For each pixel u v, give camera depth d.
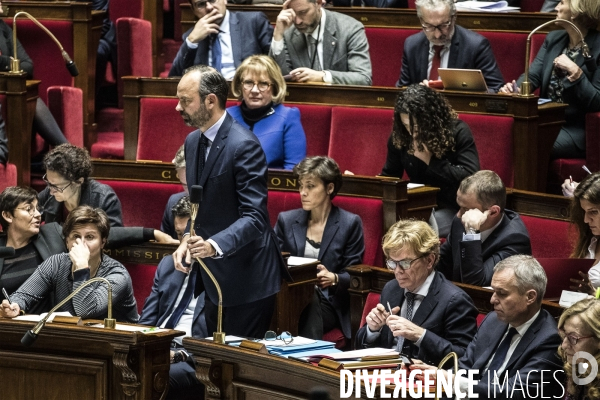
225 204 10.43
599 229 10.66
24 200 12.08
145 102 16.05
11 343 10.30
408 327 9.51
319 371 8.45
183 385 11.09
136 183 14.36
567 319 8.39
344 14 16.86
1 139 15.49
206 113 10.34
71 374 10.08
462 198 11.20
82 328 9.81
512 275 8.93
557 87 15.46
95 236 11.38
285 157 14.08
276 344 9.41
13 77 15.81
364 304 11.75
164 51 21.25
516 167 14.52
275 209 13.74
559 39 15.63
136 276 12.72
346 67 16.23
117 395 9.91
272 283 10.55
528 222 12.99
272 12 17.92
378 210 13.08
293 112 14.19
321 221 12.84
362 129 15.22
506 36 16.83
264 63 14.00
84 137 18.34
